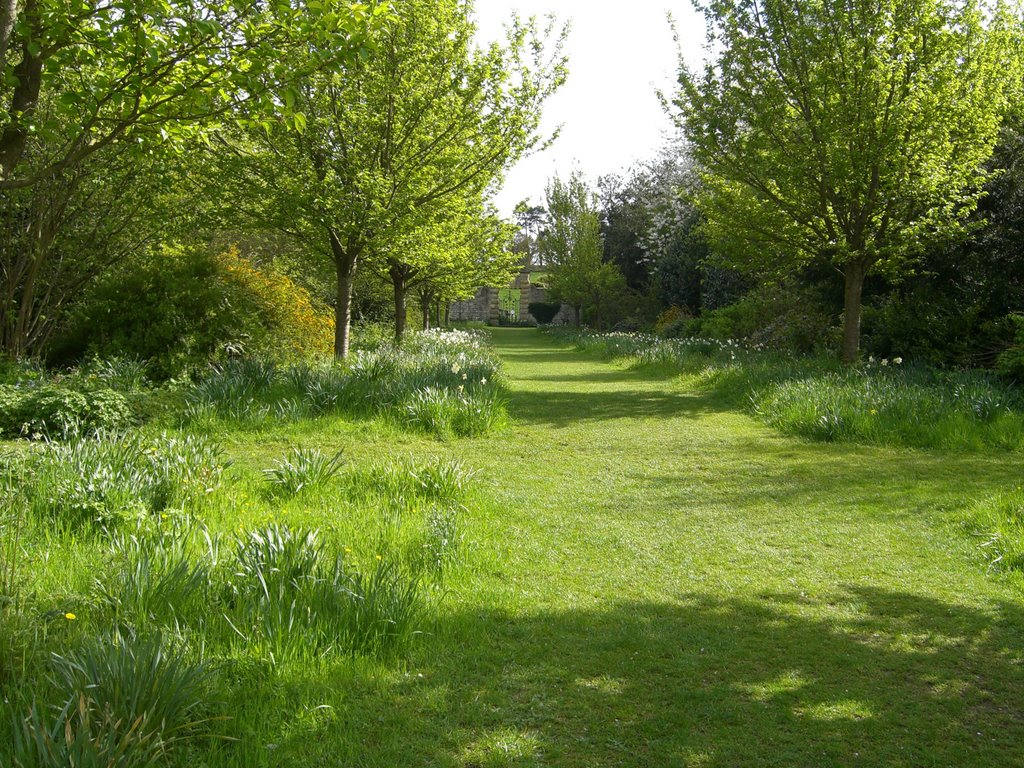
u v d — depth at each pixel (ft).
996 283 53.98
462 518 20.94
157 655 10.02
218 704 10.31
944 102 45.93
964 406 35.70
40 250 41.45
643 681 12.52
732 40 50.72
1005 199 54.75
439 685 11.97
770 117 49.34
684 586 17.13
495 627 14.46
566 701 11.73
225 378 36.60
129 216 44.75
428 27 46.01
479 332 128.47
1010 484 26.23
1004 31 46.65
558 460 30.55
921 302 56.08
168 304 43.11
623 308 132.87
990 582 17.54
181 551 14.82
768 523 22.15
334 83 45.42
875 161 47.21
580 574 17.75
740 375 50.83
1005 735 11.09
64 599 12.73
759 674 12.91
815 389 39.73
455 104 47.91
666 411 44.29
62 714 8.55
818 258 55.21
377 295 93.09
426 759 9.93
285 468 22.56
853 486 26.45
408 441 32.99
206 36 18.11
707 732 10.96
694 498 24.86
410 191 47.11
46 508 16.97
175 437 27.27
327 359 50.21
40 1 17.39
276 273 58.85
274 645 11.92
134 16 17.85
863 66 46.03
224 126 41.63
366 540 17.99
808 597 16.58
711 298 100.37
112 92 18.40
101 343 42.19
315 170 46.50
